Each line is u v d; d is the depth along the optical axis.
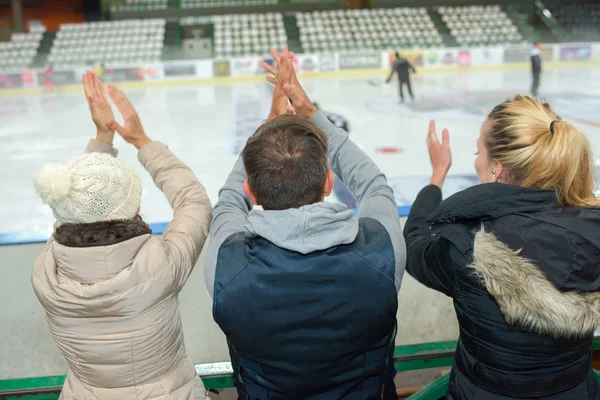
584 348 1.13
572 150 1.06
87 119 10.27
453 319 2.30
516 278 0.99
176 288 1.13
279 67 1.46
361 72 17.08
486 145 1.18
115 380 1.13
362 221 1.09
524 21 20.94
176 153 7.12
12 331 2.21
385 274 1.01
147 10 22.39
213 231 1.17
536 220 1.04
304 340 1.03
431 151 1.53
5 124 9.91
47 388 1.68
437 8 23.03
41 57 18.08
